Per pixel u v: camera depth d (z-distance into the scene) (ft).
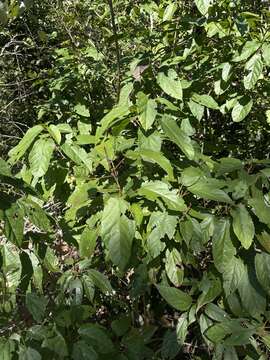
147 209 5.73
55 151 6.59
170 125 5.92
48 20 14.53
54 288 6.77
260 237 5.58
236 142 9.85
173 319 7.87
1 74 14.99
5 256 5.57
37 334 5.22
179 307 5.95
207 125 9.18
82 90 9.33
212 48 7.98
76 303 6.10
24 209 5.16
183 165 6.30
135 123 6.82
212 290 5.90
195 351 7.46
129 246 5.23
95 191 5.73
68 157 6.37
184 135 5.89
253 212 5.74
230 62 7.40
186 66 7.74
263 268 5.52
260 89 8.12
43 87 13.75
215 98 8.10
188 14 8.87
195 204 6.03
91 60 9.84
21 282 5.71
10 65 14.94
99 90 9.43
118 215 5.29
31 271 5.70
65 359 5.44
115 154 6.21
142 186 5.58
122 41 10.25
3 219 4.95
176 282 5.99
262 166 6.54
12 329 5.47
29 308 5.31
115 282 7.90
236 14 7.60
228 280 5.54
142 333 6.35
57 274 7.14
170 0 9.12
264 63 7.04
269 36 7.11
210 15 7.49
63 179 6.47
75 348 5.37
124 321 6.19
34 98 14.62
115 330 6.12
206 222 5.65
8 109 14.51
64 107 9.20
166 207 5.54
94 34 11.71
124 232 5.24
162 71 6.50
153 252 5.51
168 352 6.18
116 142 6.21
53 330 5.30
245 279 5.59
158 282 6.98
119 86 7.72
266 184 5.68
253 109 8.64
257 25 7.78
